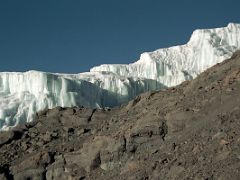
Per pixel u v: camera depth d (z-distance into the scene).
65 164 41.12
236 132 33.03
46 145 45.53
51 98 123.00
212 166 30.94
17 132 48.56
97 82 133.38
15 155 45.19
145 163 35.66
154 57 148.25
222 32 147.25
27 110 121.44
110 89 133.12
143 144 38.00
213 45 142.12
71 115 50.81
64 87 125.31
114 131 41.41
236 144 31.84
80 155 40.88
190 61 145.25
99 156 39.78
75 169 40.19
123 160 38.09
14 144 47.09
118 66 151.12
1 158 44.62
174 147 35.56
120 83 133.38
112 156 38.72
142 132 38.22
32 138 47.78
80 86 127.56
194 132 36.06
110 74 143.12
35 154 43.97
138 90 135.00
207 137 34.31
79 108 52.25
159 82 139.25
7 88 134.38
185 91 43.22
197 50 145.75
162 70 144.38
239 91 38.34
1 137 48.03
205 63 140.75
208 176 29.88
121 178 35.38
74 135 46.50
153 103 44.09
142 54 154.12
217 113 36.81
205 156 32.34
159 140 37.62
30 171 41.84
